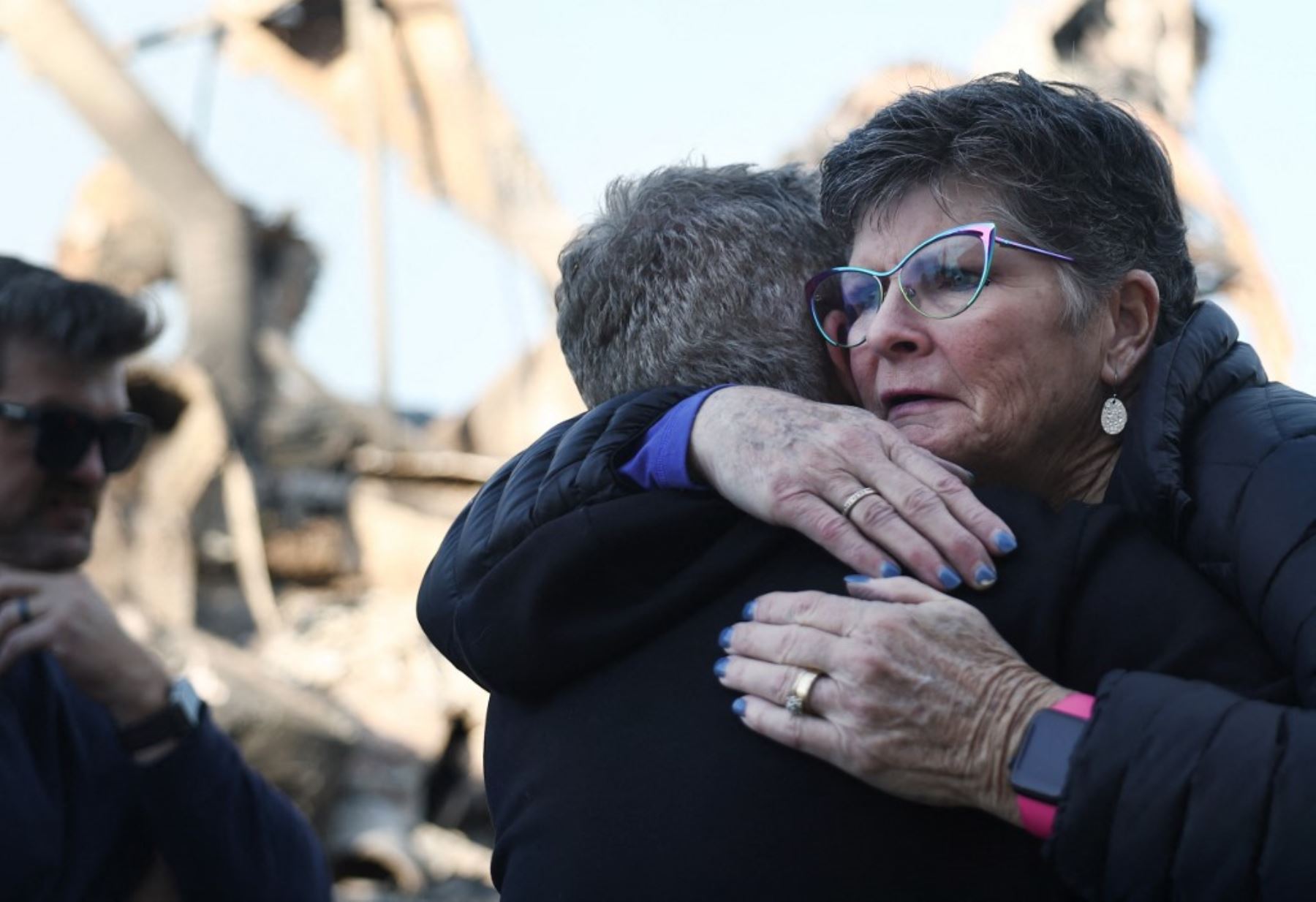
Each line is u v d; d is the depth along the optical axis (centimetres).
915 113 185
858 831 157
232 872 272
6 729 252
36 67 938
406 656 720
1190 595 161
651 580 173
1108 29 920
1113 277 185
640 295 198
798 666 161
